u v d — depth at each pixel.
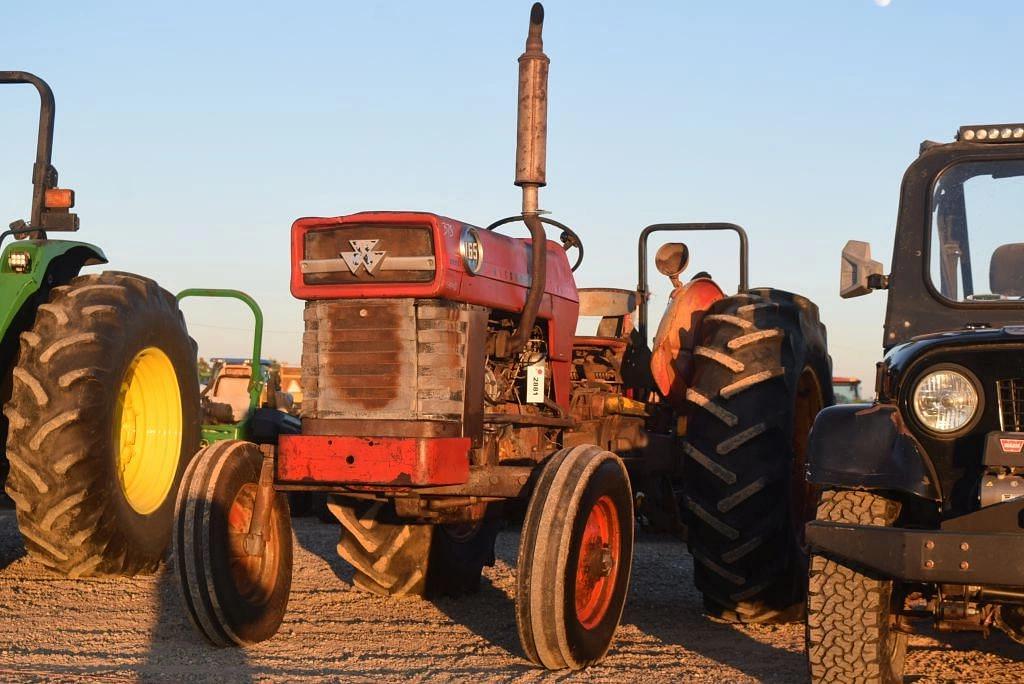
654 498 6.34
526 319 5.10
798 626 5.56
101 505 6.03
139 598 5.89
